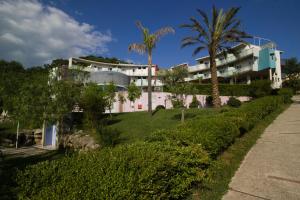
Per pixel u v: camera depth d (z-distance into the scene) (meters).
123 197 2.98
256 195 5.27
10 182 3.21
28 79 17.34
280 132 10.86
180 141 6.21
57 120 15.93
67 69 18.70
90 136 15.23
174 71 23.56
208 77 49.53
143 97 29.97
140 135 14.26
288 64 50.19
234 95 31.56
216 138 7.09
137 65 59.50
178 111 20.98
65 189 2.85
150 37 20.70
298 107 18.00
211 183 5.74
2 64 34.94
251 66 39.91
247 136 10.48
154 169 3.76
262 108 14.02
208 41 22.14
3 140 20.95
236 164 7.17
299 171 6.37
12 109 17.08
